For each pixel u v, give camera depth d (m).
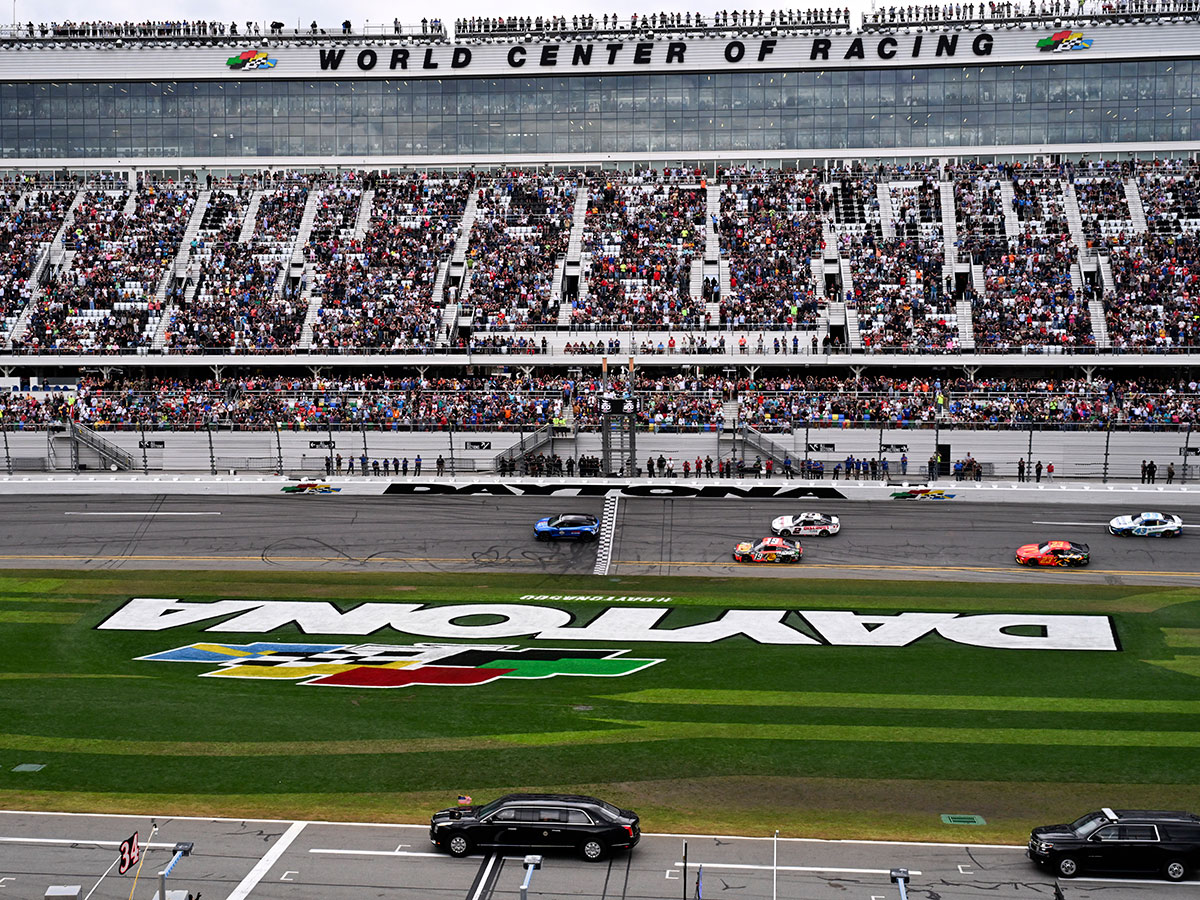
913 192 96.31
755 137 102.19
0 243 94.25
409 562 59.06
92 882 26.47
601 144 103.06
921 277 87.19
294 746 35.47
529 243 92.94
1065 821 30.38
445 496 69.88
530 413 79.06
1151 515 61.50
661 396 80.31
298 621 49.84
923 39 99.69
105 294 89.25
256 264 91.56
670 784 32.69
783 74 101.56
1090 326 81.06
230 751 35.03
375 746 35.47
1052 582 54.88
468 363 83.00
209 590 54.41
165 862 27.50
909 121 101.00
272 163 104.88
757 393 79.69
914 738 36.38
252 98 104.56
